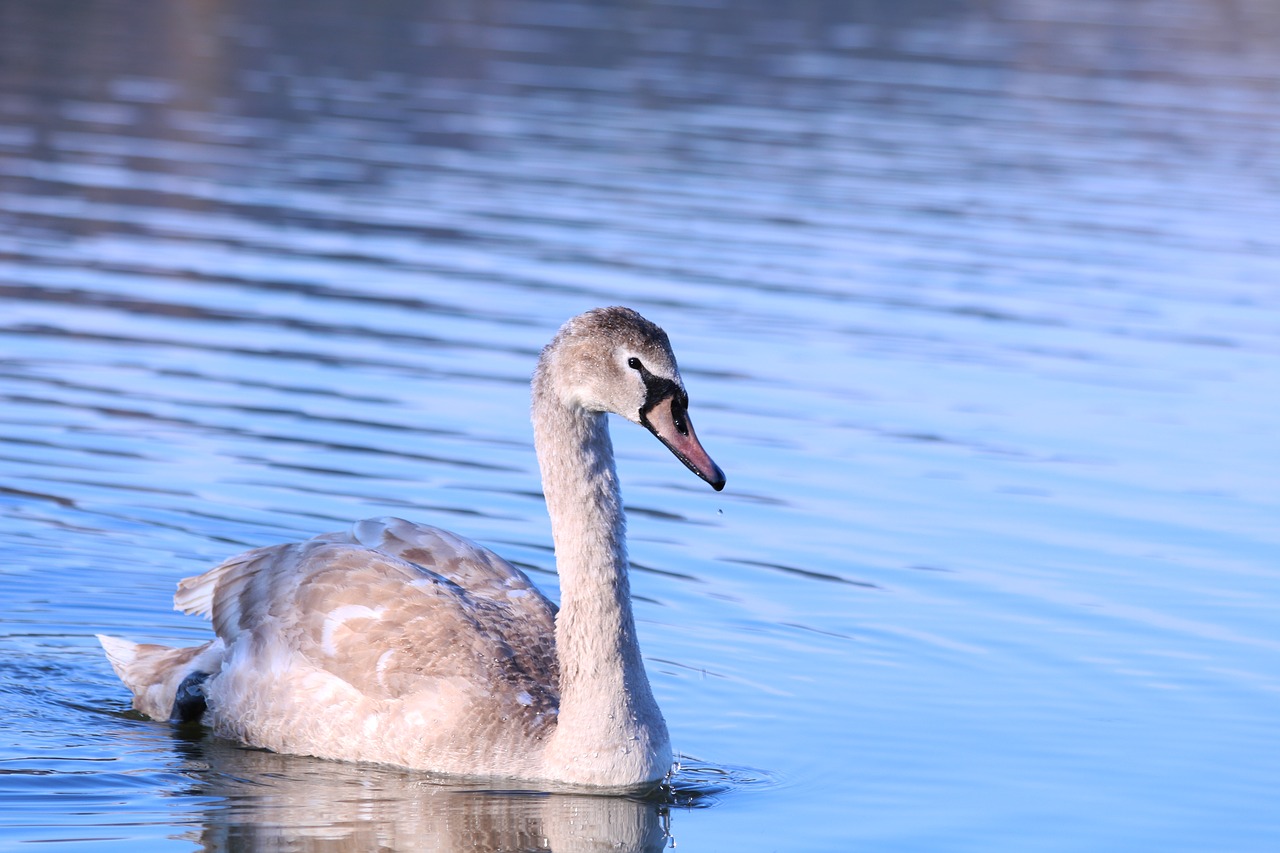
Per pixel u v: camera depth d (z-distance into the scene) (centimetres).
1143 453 1711
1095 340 2073
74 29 3728
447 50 3741
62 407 1719
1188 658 1267
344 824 996
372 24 4025
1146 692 1209
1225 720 1165
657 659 1252
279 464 1595
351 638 1118
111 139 2819
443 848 966
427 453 1631
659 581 1389
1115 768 1091
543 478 1081
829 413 1794
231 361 1869
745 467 1644
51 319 1983
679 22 4328
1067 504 1575
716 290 2178
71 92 3120
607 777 1052
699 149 2950
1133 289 2288
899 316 2122
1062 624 1323
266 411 1727
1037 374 1942
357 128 2986
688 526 1507
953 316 2136
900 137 3138
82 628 1309
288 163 2731
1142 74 3959
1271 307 2234
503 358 1897
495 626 1136
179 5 4106
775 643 1285
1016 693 1207
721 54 3878
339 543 1184
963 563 1436
